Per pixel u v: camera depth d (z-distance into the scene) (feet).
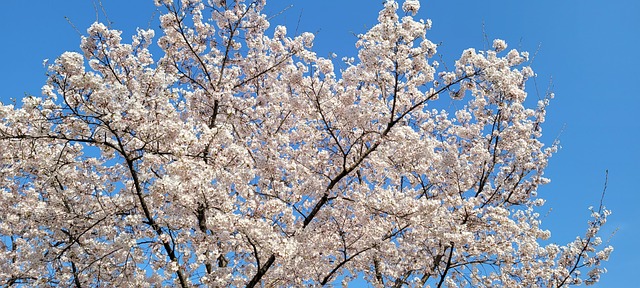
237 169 25.45
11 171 24.76
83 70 19.81
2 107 20.22
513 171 35.70
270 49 34.32
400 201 27.48
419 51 26.48
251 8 33.53
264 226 23.50
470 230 29.89
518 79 30.91
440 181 31.91
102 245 24.90
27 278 28.09
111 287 25.12
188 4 32.45
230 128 24.70
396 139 28.19
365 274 31.91
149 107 23.38
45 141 22.72
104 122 20.89
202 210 25.46
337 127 30.81
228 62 34.45
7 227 27.89
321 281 28.71
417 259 31.09
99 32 27.27
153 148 23.61
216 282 23.70
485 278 32.50
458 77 26.58
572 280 35.81
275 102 34.73
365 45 27.07
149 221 23.12
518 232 29.32
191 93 32.48
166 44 32.40
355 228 30.76
